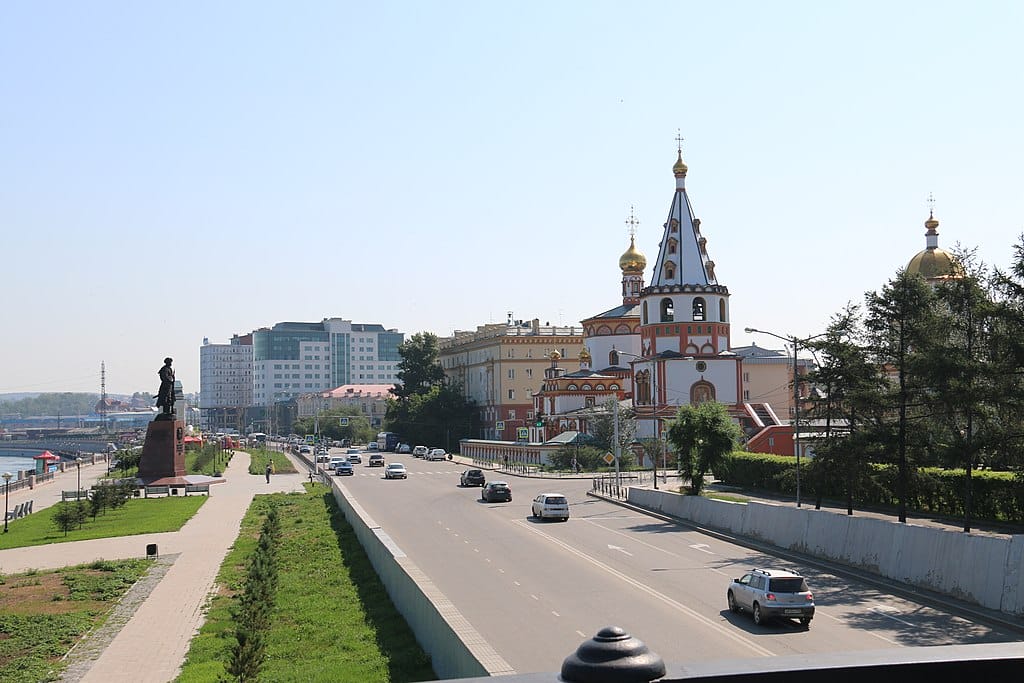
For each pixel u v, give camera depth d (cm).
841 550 3512
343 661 2283
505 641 2338
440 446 14438
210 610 3097
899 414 3875
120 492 6444
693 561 3684
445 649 1930
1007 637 2388
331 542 4419
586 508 5738
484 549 3988
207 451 12712
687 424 5431
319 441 15950
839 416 4147
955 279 3675
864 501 4969
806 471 4075
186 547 4588
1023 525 3900
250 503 6831
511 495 6319
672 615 2672
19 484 8919
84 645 2680
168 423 8244
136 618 3014
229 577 3681
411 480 8362
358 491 7188
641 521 5072
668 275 9375
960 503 4303
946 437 3822
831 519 3622
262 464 12200
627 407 9444
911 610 2759
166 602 3259
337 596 3142
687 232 9394
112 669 2405
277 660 2389
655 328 9338
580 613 2689
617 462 6550
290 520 5541
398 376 15988
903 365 3747
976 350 3509
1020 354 3125
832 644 2325
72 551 4588
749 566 3562
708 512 4719
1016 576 2597
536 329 14375
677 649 2267
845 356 3966
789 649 2269
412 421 14612
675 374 9156
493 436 14000
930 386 3559
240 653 2066
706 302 9275
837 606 2823
